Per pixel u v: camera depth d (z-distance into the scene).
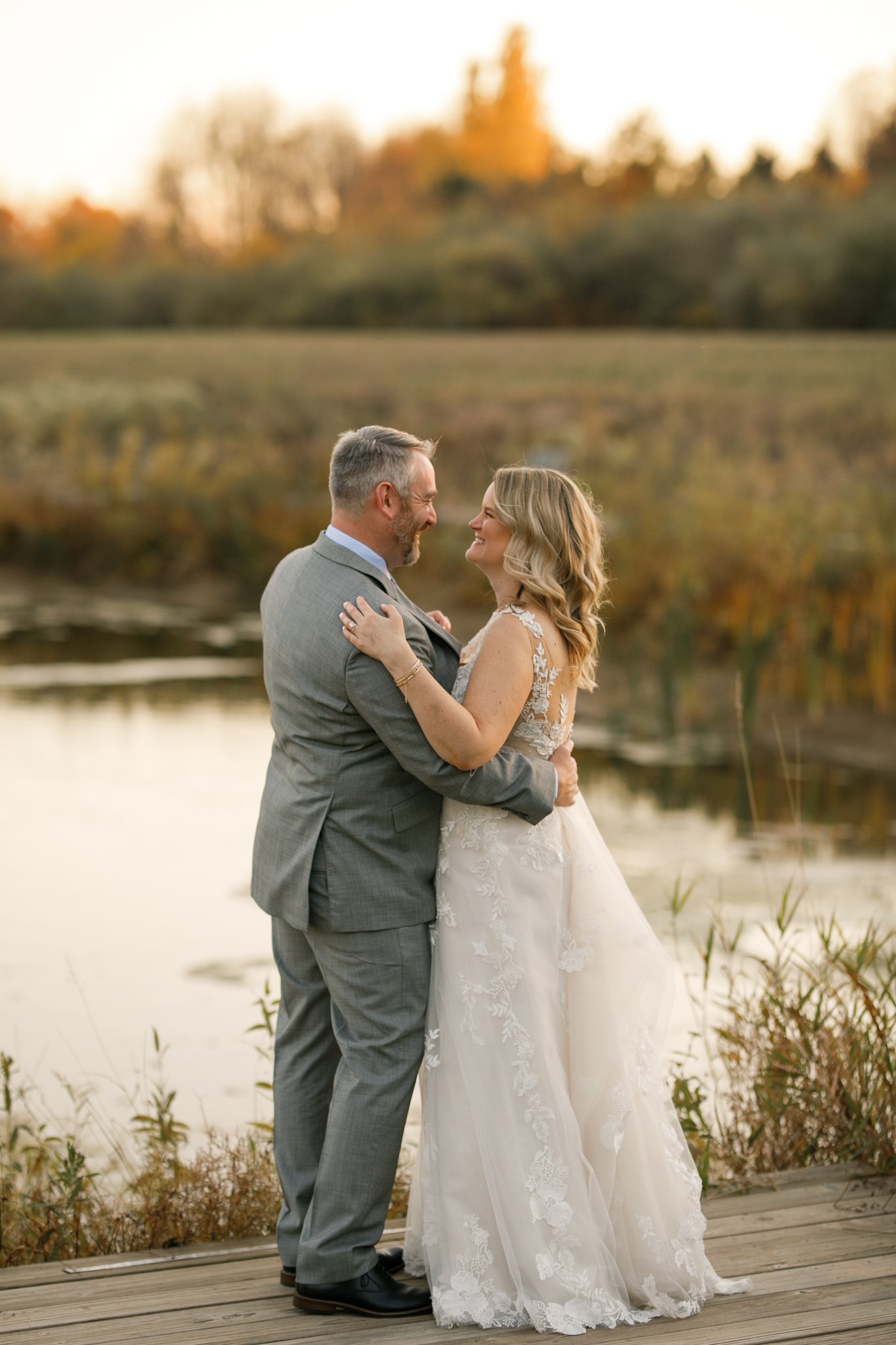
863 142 95.94
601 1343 3.66
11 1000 7.84
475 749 3.67
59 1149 5.96
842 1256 4.20
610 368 45.00
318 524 24.80
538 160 112.25
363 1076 3.81
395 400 36.72
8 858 10.70
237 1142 5.56
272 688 3.89
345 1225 3.81
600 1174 3.88
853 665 15.98
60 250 104.06
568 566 3.98
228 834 11.39
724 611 16.95
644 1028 3.97
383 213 104.12
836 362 45.25
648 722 15.41
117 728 15.12
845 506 18.58
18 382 42.94
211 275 88.88
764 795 12.72
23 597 24.83
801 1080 5.54
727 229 80.19
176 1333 3.72
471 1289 3.79
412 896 3.86
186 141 101.06
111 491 27.70
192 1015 7.63
